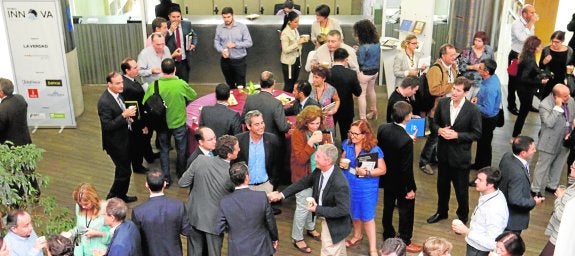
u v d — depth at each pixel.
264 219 4.56
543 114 6.25
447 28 9.71
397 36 9.73
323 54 7.53
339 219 4.85
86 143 7.98
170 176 7.02
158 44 7.14
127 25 9.72
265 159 5.53
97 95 9.58
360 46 8.11
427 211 6.43
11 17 7.77
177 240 4.55
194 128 6.62
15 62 7.99
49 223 4.53
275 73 10.19
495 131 8.27
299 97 6.38
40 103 8.22
